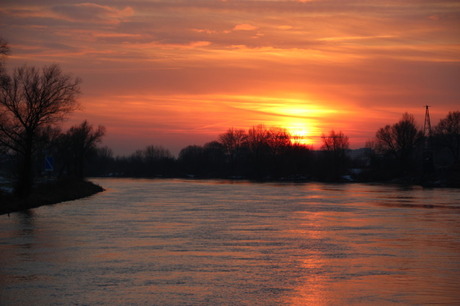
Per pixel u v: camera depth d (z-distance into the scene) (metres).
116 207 53.53
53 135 97.44
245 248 27.95
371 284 19.77
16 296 17.66
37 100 54.50
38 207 52.25
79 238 30.86
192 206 56.78
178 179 190.75
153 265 23.08
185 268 22.48
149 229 35.62
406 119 176.62
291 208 55.28
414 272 21.97
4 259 24.17
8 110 53.88
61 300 17.17
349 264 23.67
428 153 150.25
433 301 17.39
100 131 129.88
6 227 35.50
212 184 134.88
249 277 20.81
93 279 20.25
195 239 31.17
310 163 188.12
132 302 16.97
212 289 18.80
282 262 24.05
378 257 25.52
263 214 47.91
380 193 91.56
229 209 53.25
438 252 27.03
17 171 61.31
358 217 45.75
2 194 52.03
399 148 177.38
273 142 198.50
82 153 126.94
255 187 115.50
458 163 147.50
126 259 24.44
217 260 24.41
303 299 17.55
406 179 155.12
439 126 174.00
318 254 26.23
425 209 55.16
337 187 120.56
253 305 16.80
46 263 23.28
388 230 36.34
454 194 88.56
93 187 90.50
